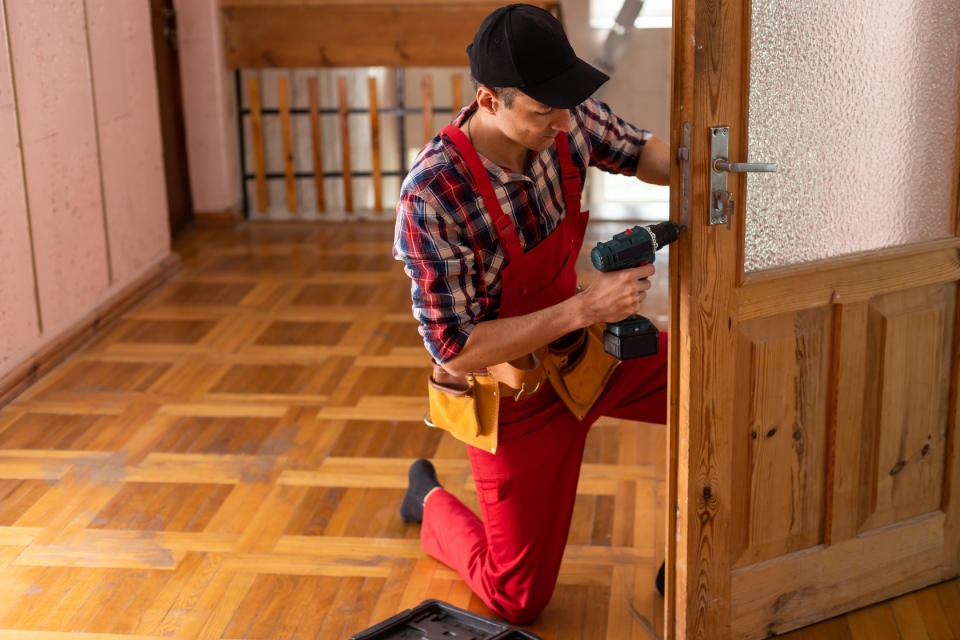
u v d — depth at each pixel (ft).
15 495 9.00
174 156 16.72
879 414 6.81
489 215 5.95
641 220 16.99
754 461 6.46
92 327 12.57
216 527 8.46
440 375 6.68
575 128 6.43
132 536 8.36
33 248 11.43
